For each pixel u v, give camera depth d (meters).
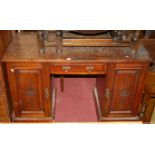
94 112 2.45
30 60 1.74
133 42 1.87
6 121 2.11
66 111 2.44
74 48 1.95
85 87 2.89
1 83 1.87
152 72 2.12
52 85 2.39
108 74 1.88
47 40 1.87
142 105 2.19
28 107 2.06
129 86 1.97
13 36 2.16
